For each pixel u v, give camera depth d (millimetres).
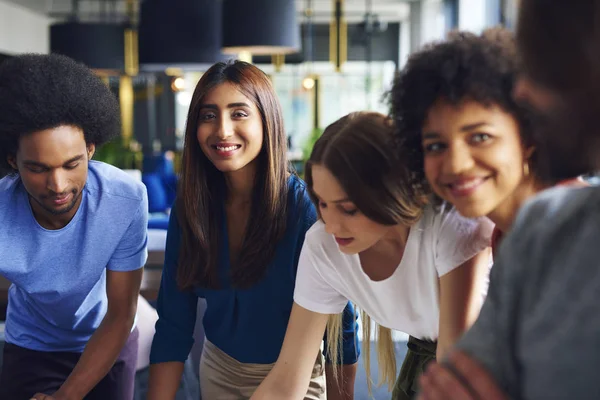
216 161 1624
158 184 7023
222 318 1780
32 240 1626
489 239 1164
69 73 1454
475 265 1177
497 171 899
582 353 575
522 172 924
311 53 10430
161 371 1770
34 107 1377
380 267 1317
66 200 1486
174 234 1774
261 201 1654
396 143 1030
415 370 1569
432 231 1216
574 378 582
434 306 1313
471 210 922
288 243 1663
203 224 1697
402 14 10492
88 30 7086
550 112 580
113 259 1727
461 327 1184
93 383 1690
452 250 1184
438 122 914
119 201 1674
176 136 10305
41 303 1756
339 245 1210
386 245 1280
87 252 1672
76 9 9531
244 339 1758
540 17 562
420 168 1045
